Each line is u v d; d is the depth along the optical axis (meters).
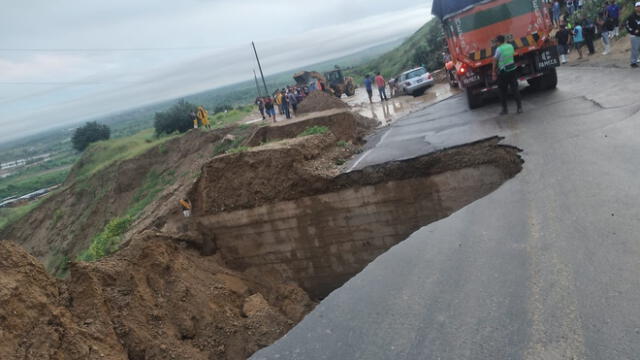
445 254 5.68
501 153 10.05
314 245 12.91
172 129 55.88
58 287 7.66
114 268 9.05
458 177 10.93
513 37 13.87
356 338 4.39
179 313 9.31
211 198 13.69
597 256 4.54
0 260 6.98
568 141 8.62
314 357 4.29
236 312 10.62
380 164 11.73
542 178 7.23
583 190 6.22
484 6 13.85
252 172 13.31
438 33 52.78
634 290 3.88
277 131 19.61
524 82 17.58
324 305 5.29
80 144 85.06
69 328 6.75
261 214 13.16
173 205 15.34
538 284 4.36
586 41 19.83
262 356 4.60
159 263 10.27
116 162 44.06
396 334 4.25
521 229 5.68
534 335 3.68
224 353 9.12
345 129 17.61
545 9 13.67
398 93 30.23
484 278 4.77
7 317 6.11
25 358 5.88
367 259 12.54
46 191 85.81
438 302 4.57
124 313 8.23
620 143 7.62
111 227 21.36
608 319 3.63
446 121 14.88
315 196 12.55
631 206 5.35
